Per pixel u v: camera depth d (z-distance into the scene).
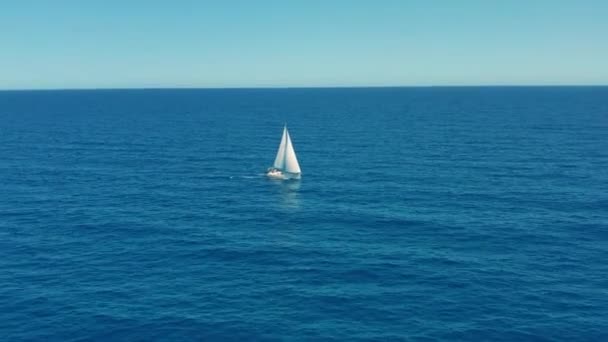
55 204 70.75
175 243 54.81
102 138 143.25
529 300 40.38
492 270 46.47
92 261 49.34
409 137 140.88
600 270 46.09
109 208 69.12
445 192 76.31
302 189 80.50
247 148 124.81
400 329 36.19
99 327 36.50
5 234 57.41
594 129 148.12
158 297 41.38
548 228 58.19
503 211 65.50
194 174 92.81
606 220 60.50
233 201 73.44
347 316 38.19
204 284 44.00
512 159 102.25
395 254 51.06
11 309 39.06
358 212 66.81
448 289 42.59
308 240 55.81
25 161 104.62
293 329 36.31
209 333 35.78
